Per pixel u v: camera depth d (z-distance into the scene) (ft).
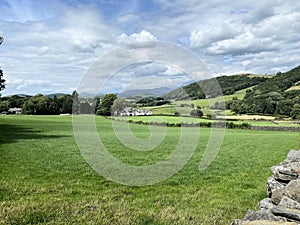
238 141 91.71
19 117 224.33
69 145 71.87
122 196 30.68
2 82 146.10
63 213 23.98
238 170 46.88
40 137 91.09
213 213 25.03
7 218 22.09
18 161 48.44
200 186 36.11
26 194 29.66
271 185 23.38
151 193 32.48
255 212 16.84
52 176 38.93
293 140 96.02
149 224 22.47
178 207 27.09
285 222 14.90
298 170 22.45
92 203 27.12
